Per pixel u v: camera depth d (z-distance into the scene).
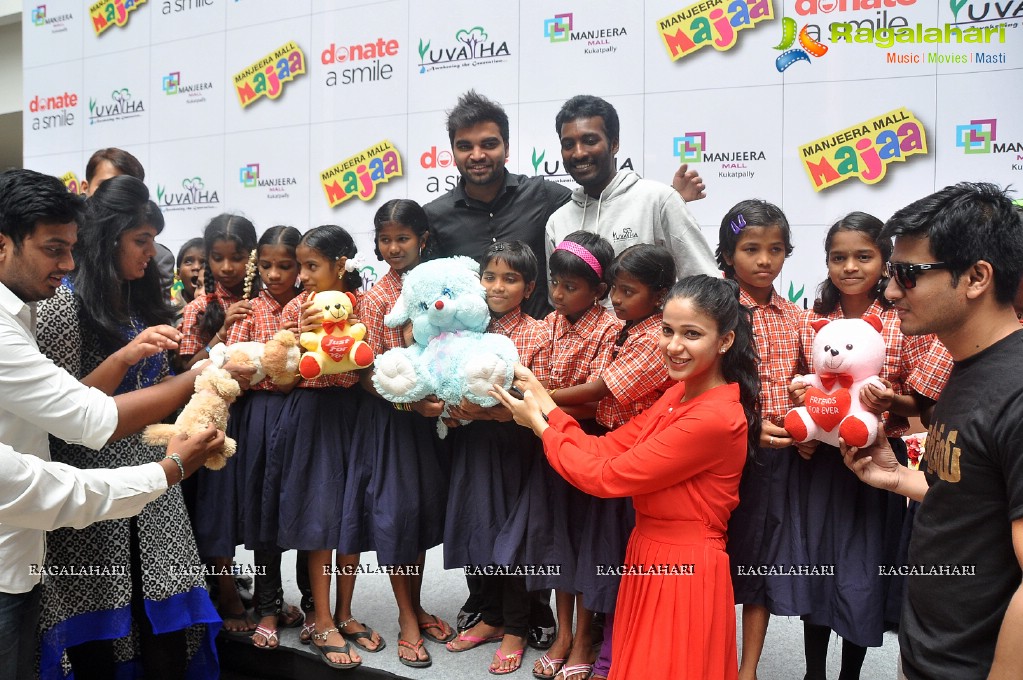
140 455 1.94
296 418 2.18
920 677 1.25
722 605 1.57
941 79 2.87
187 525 2.06
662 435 1.56
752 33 3.07
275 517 2.20
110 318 1.91
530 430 2.13
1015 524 1.09
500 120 2.59
